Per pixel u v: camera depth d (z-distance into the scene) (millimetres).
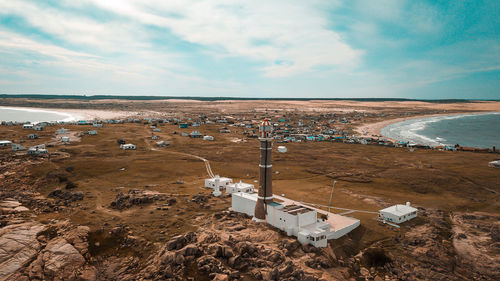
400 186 120188
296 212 74438
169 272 58219
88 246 67688
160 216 83188
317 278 57969
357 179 128375
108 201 95875
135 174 130625
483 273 66375
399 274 64312
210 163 153375
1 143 165125
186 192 105812
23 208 86875
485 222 87438
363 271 64562
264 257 62562
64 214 83625
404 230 81062
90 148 174375
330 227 77438
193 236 69188
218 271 58562
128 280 58656
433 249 72125
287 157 171375
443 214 93500
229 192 105312
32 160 138625
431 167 147875
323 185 120375
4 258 62375
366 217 88438
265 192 80250
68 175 124875
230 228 74875
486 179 127062
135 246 68562
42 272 59719
